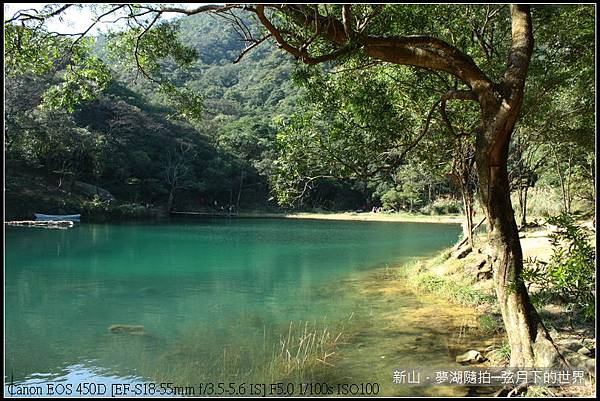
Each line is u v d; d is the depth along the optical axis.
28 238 22.69
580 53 9.23
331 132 6.64
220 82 75.38
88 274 14.30
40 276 13.91
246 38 6.07
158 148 45.22
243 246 21.83
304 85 6.93
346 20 5.26
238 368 6.48
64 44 6.92
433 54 5.59
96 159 35.16
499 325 8.23
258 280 13.52
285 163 6.70
